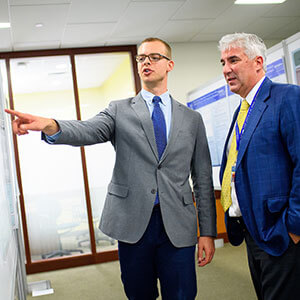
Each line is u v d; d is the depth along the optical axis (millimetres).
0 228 1220
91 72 5078
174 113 1759
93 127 1618
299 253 1380
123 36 4707
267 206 1425
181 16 4227
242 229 1700
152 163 1652
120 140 1685
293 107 1385
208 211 1820
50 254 4922
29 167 4910
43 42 4598
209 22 4516
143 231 1613
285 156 1434
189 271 1670
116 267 4641
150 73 1727
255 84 1572
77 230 5016
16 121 1428
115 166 1721
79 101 5023
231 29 4855
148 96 1765
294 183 1362
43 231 4918
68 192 5020
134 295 1711
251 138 1478
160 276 1699
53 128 1458
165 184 1648
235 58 1556
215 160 3953
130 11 3930
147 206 1621
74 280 4242
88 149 5090
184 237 1651
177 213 1654
